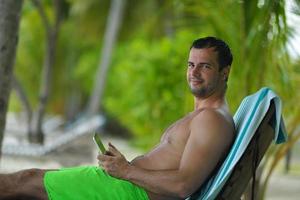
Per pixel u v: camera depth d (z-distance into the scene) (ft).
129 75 62.44
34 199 19.66
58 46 120.06
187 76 20.07
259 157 19.52
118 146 95.14
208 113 19.06
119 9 85.66
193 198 19.80
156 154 19.71
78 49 125.49
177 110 56.90
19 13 28.37
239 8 31.96
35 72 109.40
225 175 18.54
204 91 19.62
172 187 18.66
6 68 28.07
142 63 59.36
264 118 19.43
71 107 126.82
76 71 124.77
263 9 29.86
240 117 20.20
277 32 30.09
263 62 31.30
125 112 66.54
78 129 49.29
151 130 59.57
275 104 19.44
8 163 38.63
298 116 32.63
